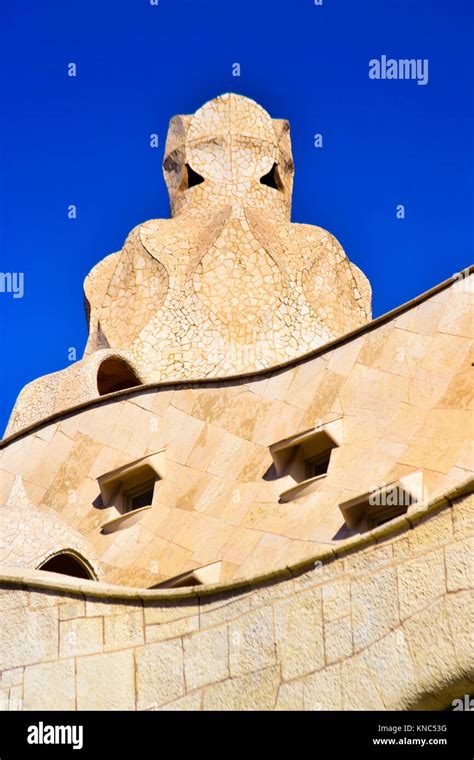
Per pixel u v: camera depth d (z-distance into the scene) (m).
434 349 25.36
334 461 25.25
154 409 28.17
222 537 25.69
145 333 33.81
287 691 17.30
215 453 27.03
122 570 26.06
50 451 28.89
